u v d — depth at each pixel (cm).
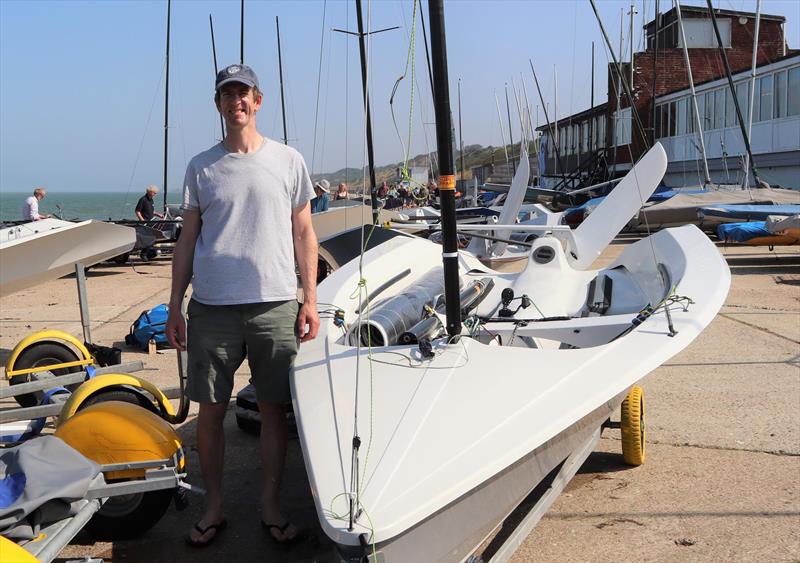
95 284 1302
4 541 222
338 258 559
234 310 330
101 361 559
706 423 495
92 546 351
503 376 315
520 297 507
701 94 2672
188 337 338
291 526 348
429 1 308
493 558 288
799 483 400
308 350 365
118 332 857
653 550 333
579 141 4019
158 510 348
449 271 338
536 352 338
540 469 293
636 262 594
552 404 295
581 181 3372
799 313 867
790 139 2162
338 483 254
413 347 348
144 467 313
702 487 399
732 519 361
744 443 459
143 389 389
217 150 333
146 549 348
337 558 239
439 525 250
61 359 538
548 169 4597
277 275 330
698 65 3183
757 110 2336
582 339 423
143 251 1625
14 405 581
